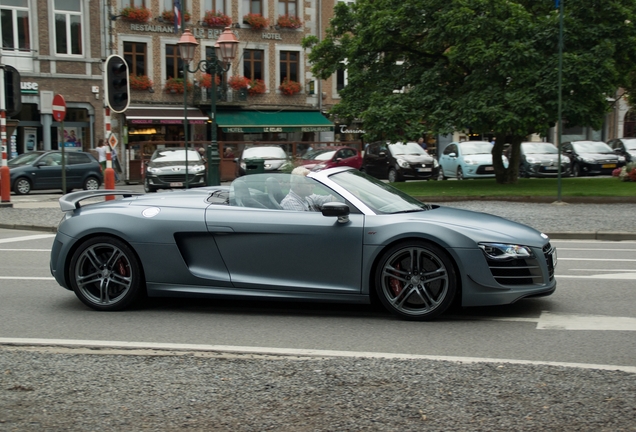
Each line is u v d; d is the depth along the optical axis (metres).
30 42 35.88
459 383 4.36
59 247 7.04
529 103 22.09
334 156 29.95
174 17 38.94
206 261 6.83
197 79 41.62
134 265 6.88
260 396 4.14
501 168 25.20
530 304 7.20
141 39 40.25
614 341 5.76
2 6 35.25
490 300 6.32
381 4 25.92
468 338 5.87
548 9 24.20
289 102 44.06
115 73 17.03
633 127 50.47
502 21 22.89
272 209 6.88
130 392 4.24
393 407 3.95
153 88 40.69
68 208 7.15
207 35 41.94
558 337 5.89
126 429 3.70
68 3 36.81
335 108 27.00
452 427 3.68
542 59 22.56
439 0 24.05
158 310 7.04
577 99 22.55
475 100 22.86
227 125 40.25
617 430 3.64
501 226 6.67
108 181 18.09
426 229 6.36
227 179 35.56
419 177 29.34
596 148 31.45
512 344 5.68
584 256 10.86
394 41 25.92
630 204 18.69
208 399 4.11
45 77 36.28
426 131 23.94
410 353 5.39
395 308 6.49
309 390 4.23
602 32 22.81
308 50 44.41
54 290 8.14
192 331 6.19
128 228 6.87
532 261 6.41
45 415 3.89
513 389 4.23
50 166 26.48
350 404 4.00
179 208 6.96
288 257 6.64
